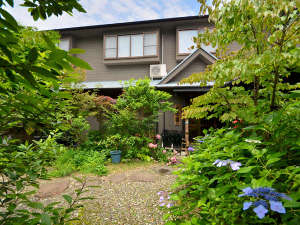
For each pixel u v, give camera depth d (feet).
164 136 26.37
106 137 23.12
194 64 28.78
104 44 37.37
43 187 12.14
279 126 4.14
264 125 4.43
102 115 25.53
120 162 20.01
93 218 8.34
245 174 3.98
